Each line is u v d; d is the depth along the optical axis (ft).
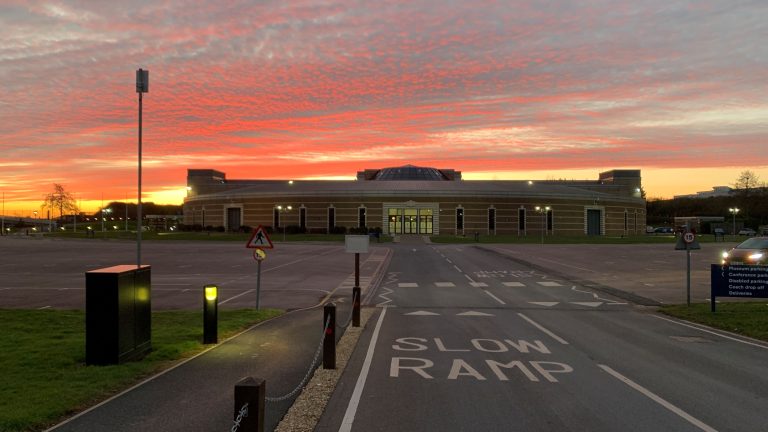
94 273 33.17
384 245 228.63
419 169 399.24
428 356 37.81
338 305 65.26
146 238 285.43
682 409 26.43
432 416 25.13
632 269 116.78
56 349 37.58
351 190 324.60
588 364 35.78
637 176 418.92
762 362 36.68
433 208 322.14
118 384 29.40
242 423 16.85
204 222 376.68
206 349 39.19
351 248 51.98
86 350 33.27
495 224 324.60
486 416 25.17
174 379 30.86
